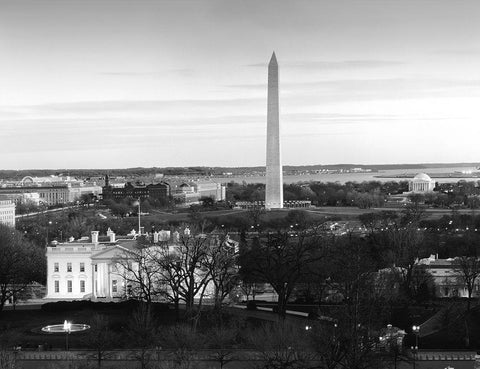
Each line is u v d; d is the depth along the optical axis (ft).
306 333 627.87
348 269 641.81
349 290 604.49
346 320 552.82
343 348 540.11
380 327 590.14
